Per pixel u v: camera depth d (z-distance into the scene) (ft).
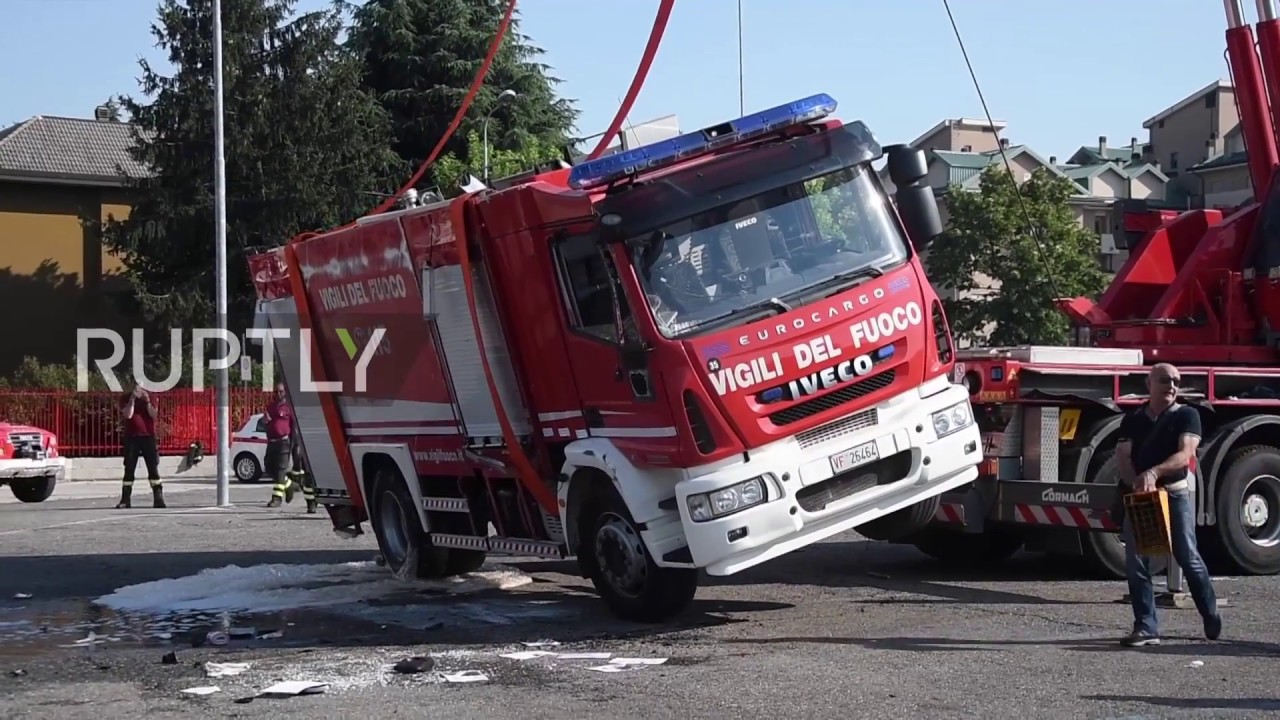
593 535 32.32
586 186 29.45
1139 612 27.55
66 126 159.22
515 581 39.68
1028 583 37.22
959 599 34.37
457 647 29.66
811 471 29.50
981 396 36.68
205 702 24.76
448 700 24.35
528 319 32.58
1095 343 43.78
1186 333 41.83
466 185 34.17
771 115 30.71
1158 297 43.73
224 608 35.88
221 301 72.95
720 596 35.73
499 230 32.81
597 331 30.58
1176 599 32.32
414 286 36.27
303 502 74.18
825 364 29.63
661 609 31.09
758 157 30.40
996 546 40.96
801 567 41.32
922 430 30.86
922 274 31.30
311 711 23.79
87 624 33.96
